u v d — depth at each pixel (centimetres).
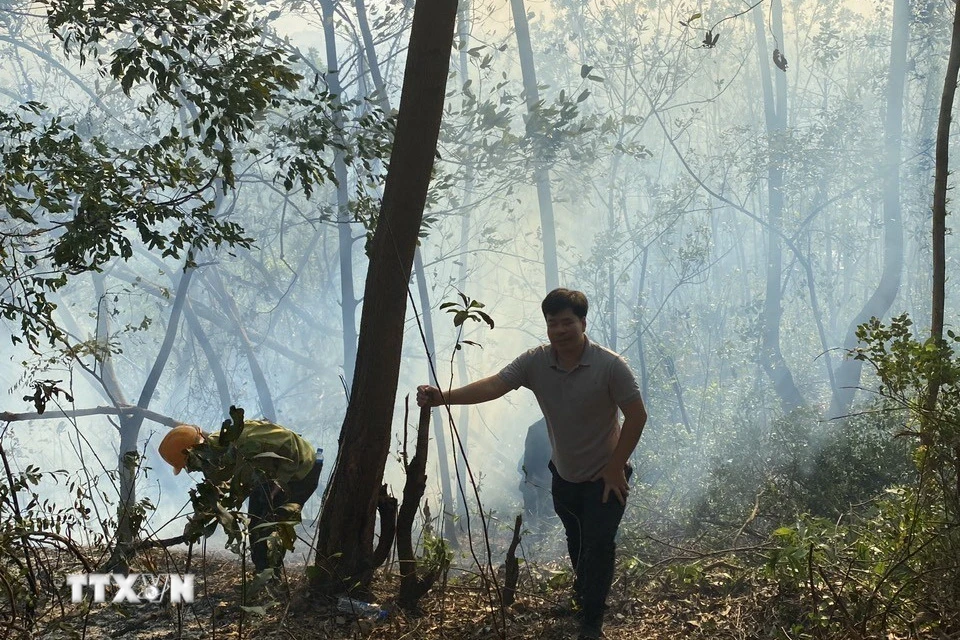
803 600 465
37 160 599
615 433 492
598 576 470
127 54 575
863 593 445
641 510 810
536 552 825
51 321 592
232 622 481
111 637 461
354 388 517
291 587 532
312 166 688
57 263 573
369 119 728
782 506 724
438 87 514
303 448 568
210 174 675
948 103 532
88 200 561
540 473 1059
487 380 498
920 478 469
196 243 607
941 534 436
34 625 448
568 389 482
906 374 461
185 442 533
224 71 600
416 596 503
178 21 604
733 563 567
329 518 513
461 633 473
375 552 519
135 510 494
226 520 380
